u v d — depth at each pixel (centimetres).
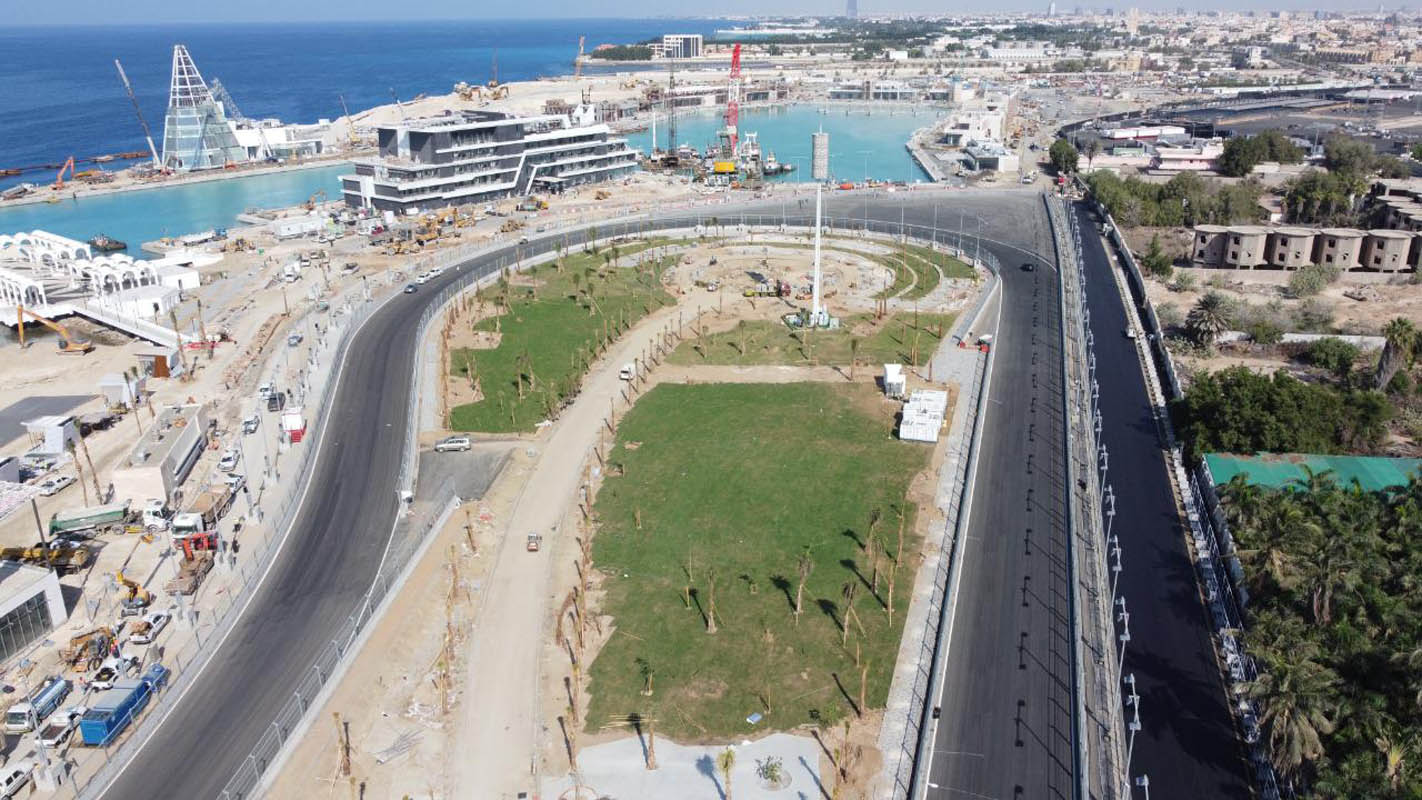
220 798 9375
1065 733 9762
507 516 14538
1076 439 16262
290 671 11194
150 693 10812
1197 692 10269
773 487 15038
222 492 14988
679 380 19625
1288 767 8706
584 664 11125
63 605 12181
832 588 12344
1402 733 8400
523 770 9631
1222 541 12750
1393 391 17425
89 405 19488
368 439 17162
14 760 9881
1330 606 10094
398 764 9762
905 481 15075
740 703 10394
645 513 14438
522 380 19725
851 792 9119
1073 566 12444
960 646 11106
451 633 11731
